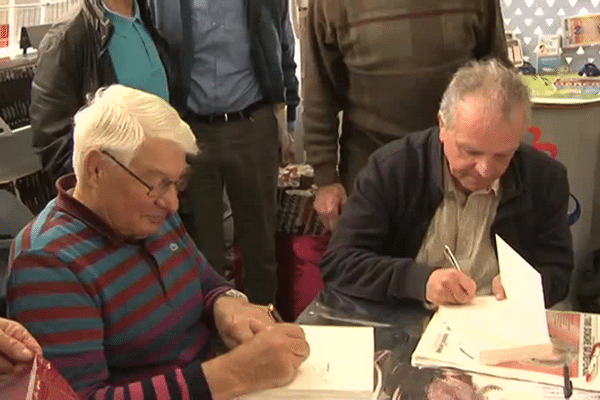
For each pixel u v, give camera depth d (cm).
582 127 266
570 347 130
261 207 261
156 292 130
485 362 125
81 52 195
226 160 250
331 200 215
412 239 167
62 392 89
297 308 285
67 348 112
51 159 198
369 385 119
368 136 215
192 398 114
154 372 130
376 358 129
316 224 274
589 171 276
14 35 268
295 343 124
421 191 163
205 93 242
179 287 137
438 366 125
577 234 283
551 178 164
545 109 268
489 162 143
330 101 223
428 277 146
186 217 257
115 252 124
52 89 193
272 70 251
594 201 293
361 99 213
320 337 134
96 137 117
